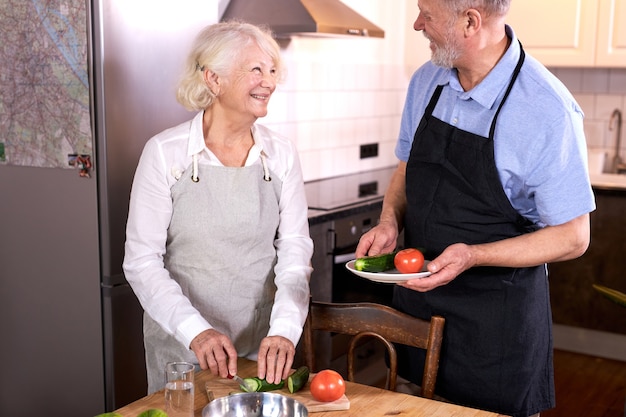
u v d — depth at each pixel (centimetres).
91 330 257
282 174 200
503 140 182
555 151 176
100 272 253
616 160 456
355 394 166
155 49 258
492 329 191
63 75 246
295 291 188
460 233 192
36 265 263
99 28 239
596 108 459
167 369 153
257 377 166
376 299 345
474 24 176
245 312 195
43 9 246
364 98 432
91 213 251
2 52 255
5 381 278
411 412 156
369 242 199
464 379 196
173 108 267
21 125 257
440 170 194
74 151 249
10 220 265
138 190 187
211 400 160
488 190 186
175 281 187
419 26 185
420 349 199
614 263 397
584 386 374
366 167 443
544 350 198
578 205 178
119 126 249
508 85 182
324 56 394
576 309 411
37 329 268
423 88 205
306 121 386
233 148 194
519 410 194
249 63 181
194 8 271
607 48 414
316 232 312
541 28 429
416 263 176
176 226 190
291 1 318
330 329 194
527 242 180
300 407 149
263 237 195
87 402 263
